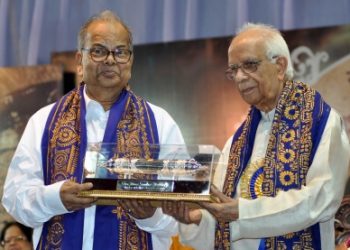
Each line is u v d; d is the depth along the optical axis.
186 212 3.44
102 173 3.40
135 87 5.98
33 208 3.53
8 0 6.83
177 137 3.95
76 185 3.35
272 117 3.68
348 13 5.82
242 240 3.54
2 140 6.24
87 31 3.73
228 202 3.35
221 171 3.81
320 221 3.37
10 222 5.96
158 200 3.33
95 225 3.65
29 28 6.80
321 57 5.47
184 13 6.30
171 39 6.25
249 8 6.10
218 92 5.75
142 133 3.81
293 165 3.48
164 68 5.93
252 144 3.71
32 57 6.68
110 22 3.73
